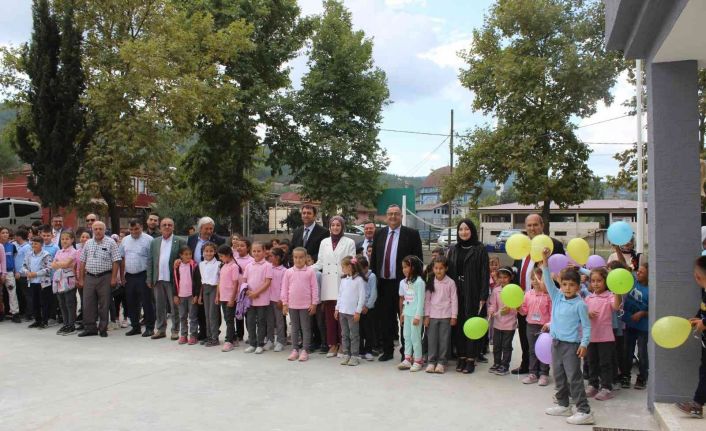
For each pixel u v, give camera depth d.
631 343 6.32
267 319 8.30
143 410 5.28
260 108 20.81
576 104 17.67
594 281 5.91
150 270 9.16
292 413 5.21
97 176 16.08
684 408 4.75
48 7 14.88
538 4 17.77
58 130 14.57
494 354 6.93
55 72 14.77
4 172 39.22
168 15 18.02
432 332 6.96
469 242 7.07
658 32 4.82
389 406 5.45
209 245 8.58
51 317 10.62
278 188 57.47
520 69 17.66
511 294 5.86
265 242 9.48
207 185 22.23
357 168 22.22
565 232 39.28
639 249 11.52
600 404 5.61
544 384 6.31
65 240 9.55
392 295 7.61
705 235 6.77
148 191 20.09
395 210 7.70
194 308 8.62
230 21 20.84
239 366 7.15
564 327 5.14
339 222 7.93
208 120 20.33
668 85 5.11
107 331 9.44
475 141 19.48
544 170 18.14
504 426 4.89
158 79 16.98
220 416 5.11
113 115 16.05
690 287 4.98
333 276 7.82
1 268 10.35
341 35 21.73
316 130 21.20
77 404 5.46
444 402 5.61
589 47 17.86
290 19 22.69
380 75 22.36
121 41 17.64
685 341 4.98
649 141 5.25
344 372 6.87
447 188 20.02
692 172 5.02
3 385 6.16
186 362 7.36
